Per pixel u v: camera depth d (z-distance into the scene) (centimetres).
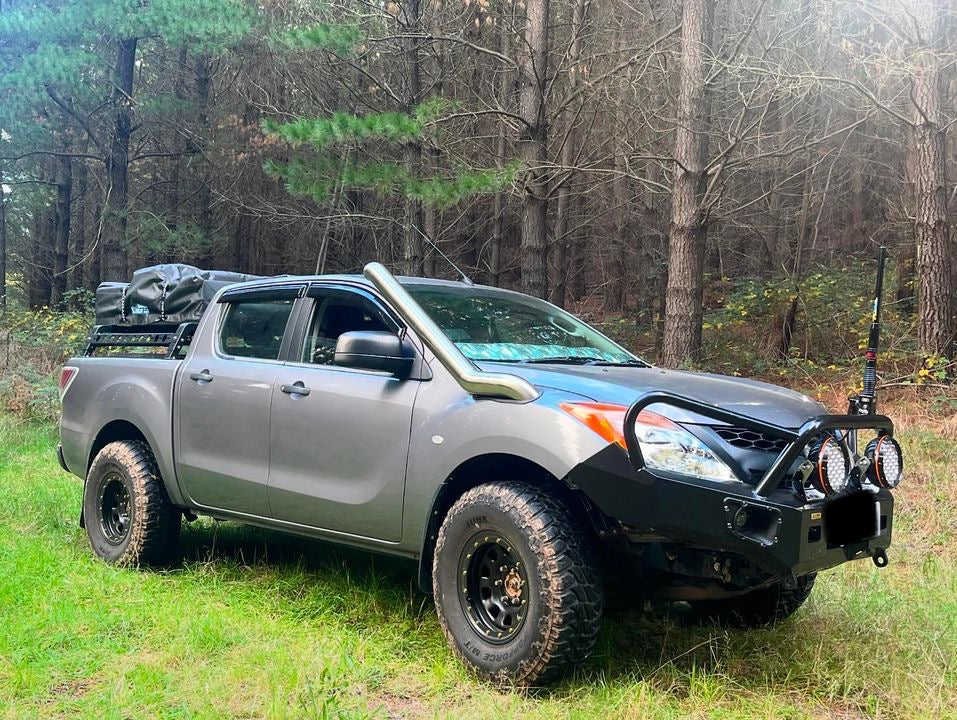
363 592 448
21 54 1727
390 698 333
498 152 1703
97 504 538
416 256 1473
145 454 523
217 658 366
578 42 1588
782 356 1368
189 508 498
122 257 1973
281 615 425
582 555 329
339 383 421
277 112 1850
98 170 2731
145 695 325
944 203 1053
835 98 1305
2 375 1283
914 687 342
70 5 1672
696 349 1193
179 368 509
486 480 377
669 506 318
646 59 1360
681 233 1197
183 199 2419
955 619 420
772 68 1172
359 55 1534
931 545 581
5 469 827
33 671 343
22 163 2338
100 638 387
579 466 325
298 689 331
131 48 1908
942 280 1047
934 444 791
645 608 427
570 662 327
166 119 2183
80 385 573
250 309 499
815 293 1378
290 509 438
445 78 1695
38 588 450
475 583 357
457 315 430
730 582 346
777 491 330
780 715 322
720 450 331
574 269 2709
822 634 399
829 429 334
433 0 1439
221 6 1577
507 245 2634
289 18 1611
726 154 1185
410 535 385
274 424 445
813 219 2134
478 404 364
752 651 386
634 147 1350
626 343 1717
